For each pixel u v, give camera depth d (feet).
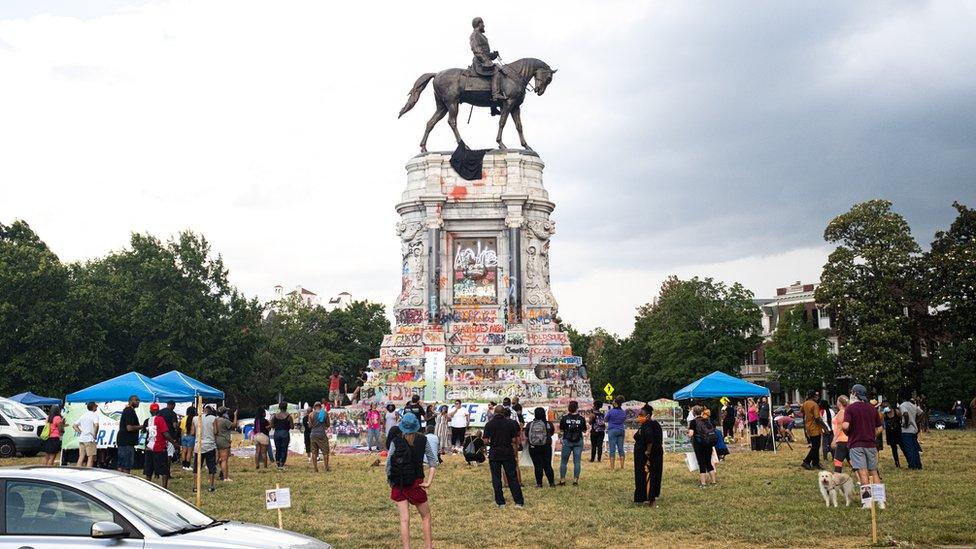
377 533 66.28
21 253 220.02
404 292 193.47
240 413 332.60
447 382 176.55
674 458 129.70
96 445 102.99
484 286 190.19
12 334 212.02
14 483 41.19
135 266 264.72
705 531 65.31
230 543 39.81
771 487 89.81
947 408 266.98
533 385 176.24
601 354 401.90
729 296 307.99
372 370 189.57
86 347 223.51
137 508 41.55
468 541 62.95
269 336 337.11
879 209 265.95
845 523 66.33
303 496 88.84
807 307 360.07
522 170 193.06
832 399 323.98
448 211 191.31
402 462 55.42
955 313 248.32
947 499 77.00
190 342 250.78
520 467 112.06
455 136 193.98
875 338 252.21
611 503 80.53
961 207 261.65
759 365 373.40
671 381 309.42
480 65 195.00
